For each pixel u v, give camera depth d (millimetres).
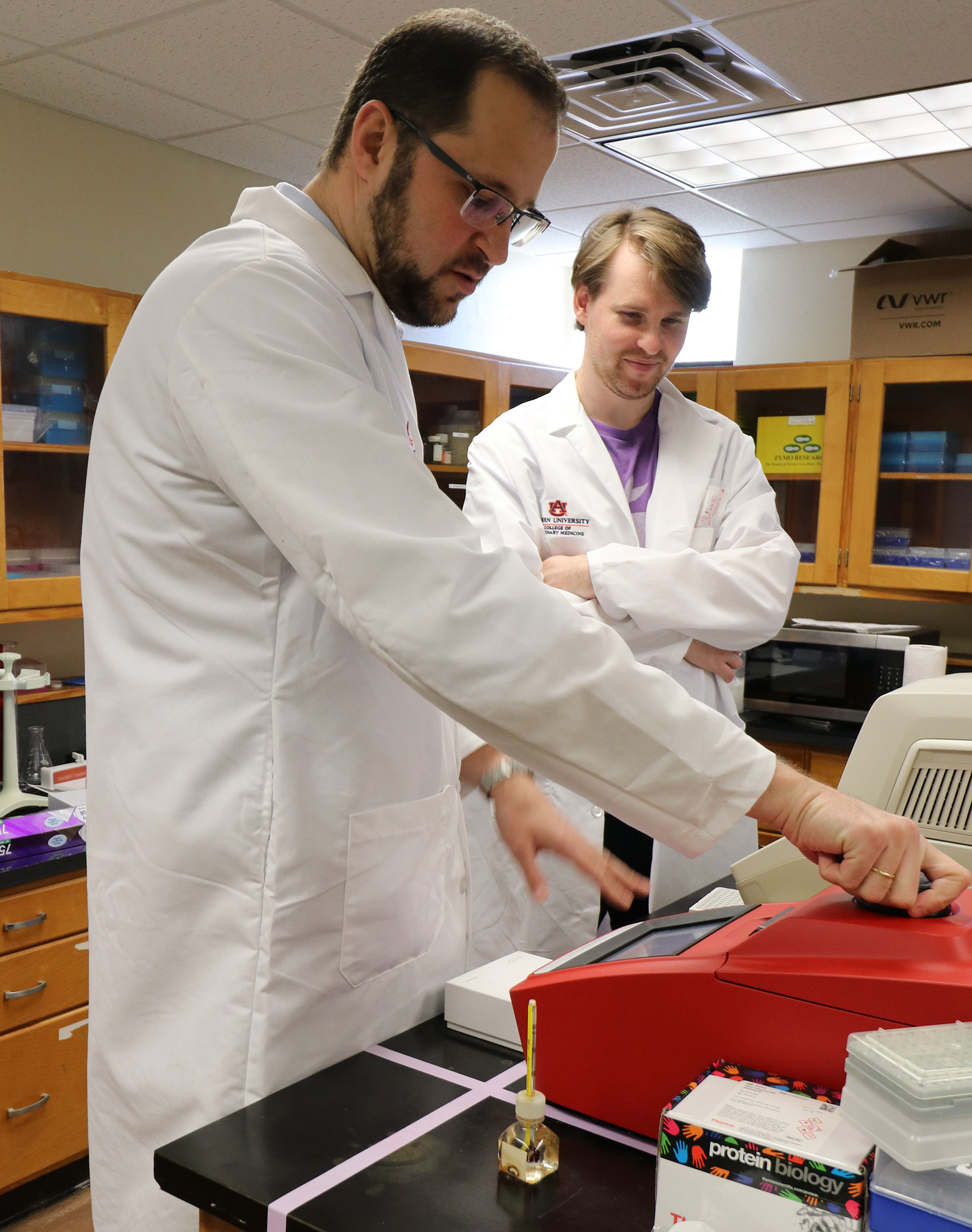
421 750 1069
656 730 781
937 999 694
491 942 1961
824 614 3830
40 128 2594
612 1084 824
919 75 2320
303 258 972
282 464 809
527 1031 841
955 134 2646
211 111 2604
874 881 791
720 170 2992
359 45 2168
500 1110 856
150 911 958
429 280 1008
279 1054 935
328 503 799
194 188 2986
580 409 1986
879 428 3322
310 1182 746
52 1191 2277
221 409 831
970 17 2023
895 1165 611
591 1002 827
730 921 944
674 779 789
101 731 1000
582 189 3219
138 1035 977
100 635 1007
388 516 806
